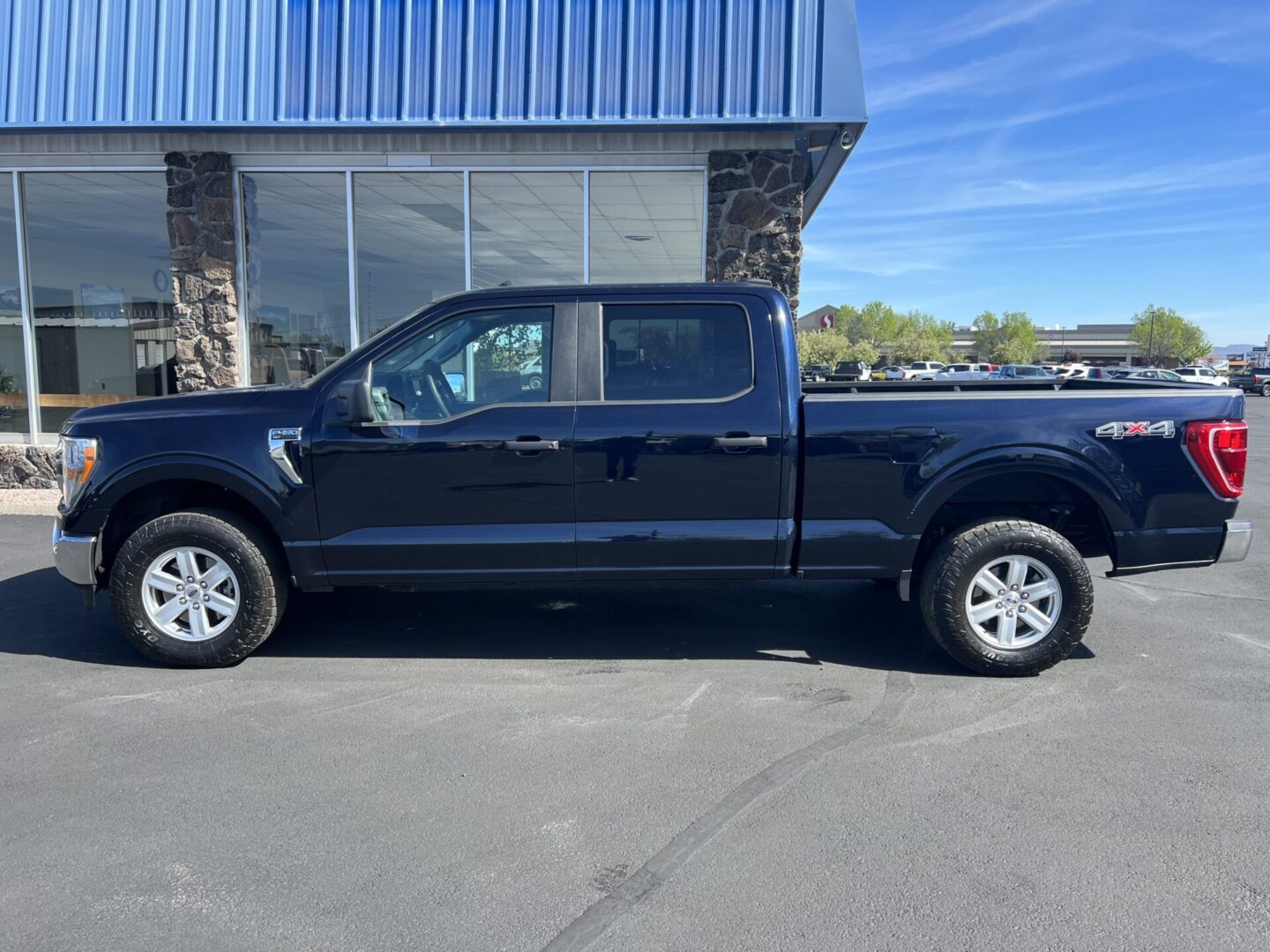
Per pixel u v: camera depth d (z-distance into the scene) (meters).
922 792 3.38
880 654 4.98
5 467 9.84
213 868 2.86
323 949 2.47
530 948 2.48
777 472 4.54
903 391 5.14
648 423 4.50
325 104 8.65
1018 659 4.55
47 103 8.82
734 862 2.91
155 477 4.53
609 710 4.16
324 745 3.78
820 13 8.36
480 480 4.52
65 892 2.72
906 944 2.50
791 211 8.81
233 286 9.33
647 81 8.46
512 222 9.77
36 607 5.75
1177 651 5.05
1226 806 3.28
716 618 5.66
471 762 3.62
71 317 10.02
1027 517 4.86
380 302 9.87
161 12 8.69
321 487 4.51
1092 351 129.38
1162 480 4.51
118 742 3.79
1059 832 3.09
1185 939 2.52
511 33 8.51
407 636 5.28
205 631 4.64
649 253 10.16
